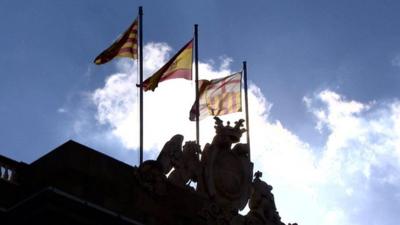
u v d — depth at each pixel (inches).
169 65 3179.1
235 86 3272.6
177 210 2738.7
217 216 2842.0
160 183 2714.1
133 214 2610.7
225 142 2955.2
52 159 2546.8
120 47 3117.6
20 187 2566.4
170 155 2824.8
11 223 2502.5
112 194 2586.1
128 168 2659.9
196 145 2913.4
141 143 2906.0
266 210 3002.0
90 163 2568.9
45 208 2429.9
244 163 2989.7
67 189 2487.7
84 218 2487.7
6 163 2581.2
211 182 2888.8
